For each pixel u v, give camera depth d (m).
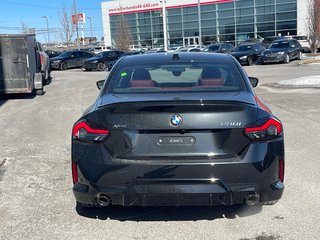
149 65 4.58
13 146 7.02
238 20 53.66
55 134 7.90
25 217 4.10
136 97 3.76
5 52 12.66
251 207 4.16
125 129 3.48
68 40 62.22
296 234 3.60
